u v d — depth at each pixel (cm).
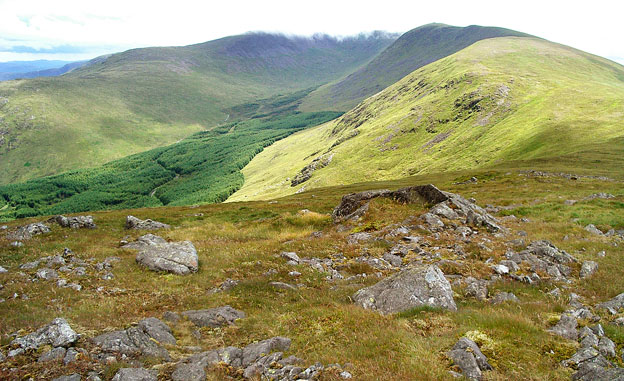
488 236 2486
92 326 1220
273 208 5684
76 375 909
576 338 1099
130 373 916
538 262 1922
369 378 873
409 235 2570
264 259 2283
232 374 988
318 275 1972
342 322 1269
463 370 906
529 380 877
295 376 921
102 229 3484
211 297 1658
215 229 3794
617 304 1348
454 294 1562
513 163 9450
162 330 1234
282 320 1350
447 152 17750
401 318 1276
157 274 2034
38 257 2253
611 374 838
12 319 1255
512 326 1162
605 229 2556
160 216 5288
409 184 8838
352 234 2795
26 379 892
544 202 4034
